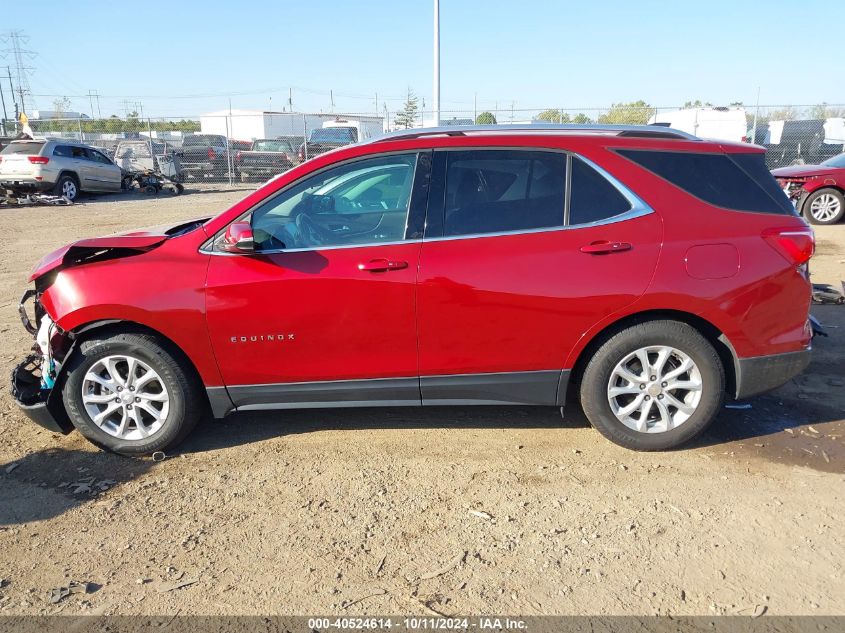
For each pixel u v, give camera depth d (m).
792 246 3.71
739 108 21.69
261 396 3.91
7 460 3.99
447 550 3.09
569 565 2.97
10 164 18.30
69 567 3.02
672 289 3.64
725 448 3.97
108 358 3.86
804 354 3.85
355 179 3.84
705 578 2.86
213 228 3.84
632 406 3.86
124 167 24.41
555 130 3.92
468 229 3.73
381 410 4.59
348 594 2.81
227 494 3.60
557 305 3.67
